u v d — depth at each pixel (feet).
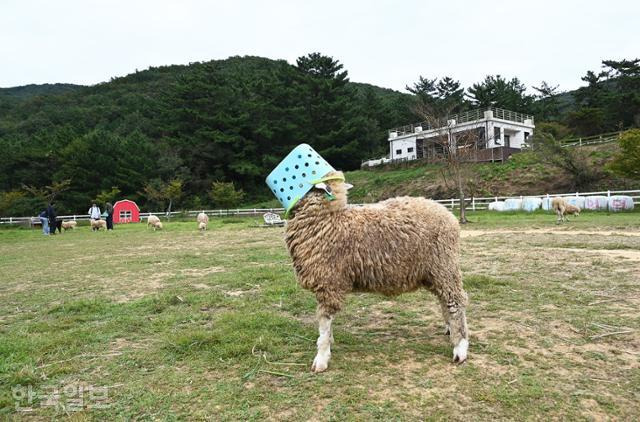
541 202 78.18
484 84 207.31
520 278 22.82
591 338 13.96
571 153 98.37
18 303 22.22
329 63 177.88
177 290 23.24
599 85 180.65
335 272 12.41
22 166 169.89
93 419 10.14
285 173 13.20
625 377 11.27
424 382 11.21
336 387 11.09
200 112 170.81
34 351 14.53
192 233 66.13
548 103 202.49
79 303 20.62
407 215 12.94
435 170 119.85
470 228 53.26
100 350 14.52
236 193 149.59
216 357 13.37
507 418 9.48
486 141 122.01
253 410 10.13
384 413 9.75
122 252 43.24
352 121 165.27
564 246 33.76
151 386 11.63
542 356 12.69
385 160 152.25
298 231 12.83
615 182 91.35
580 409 9.77
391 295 13.39
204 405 10.48
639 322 15.30
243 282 24.47
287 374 11.96
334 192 12.73
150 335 16.02
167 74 385.09
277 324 16.25
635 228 44.91
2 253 46.55
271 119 173.17
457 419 9.46
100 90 338.54
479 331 14.94
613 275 22.79
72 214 154.51
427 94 207.00
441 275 12.70
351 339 14.51
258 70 281.95
